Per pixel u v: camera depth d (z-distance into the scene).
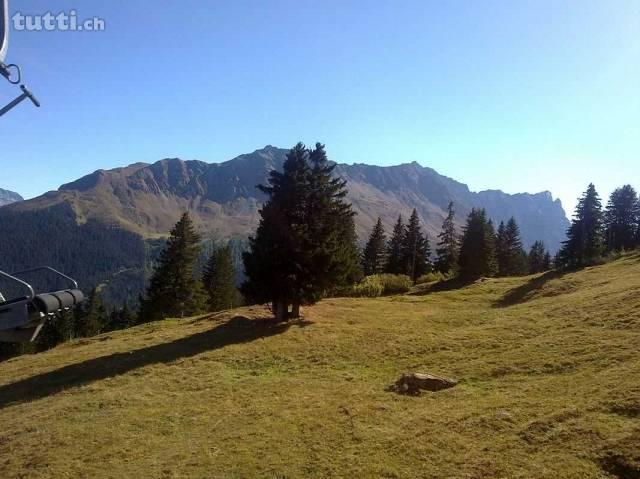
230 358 24.59
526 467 10.67
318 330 29.08
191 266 56.81
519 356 19.58
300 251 30.16
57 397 21.14
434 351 23.05
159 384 21.25
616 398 13.07
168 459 13.48
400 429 14.02
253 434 14.78
